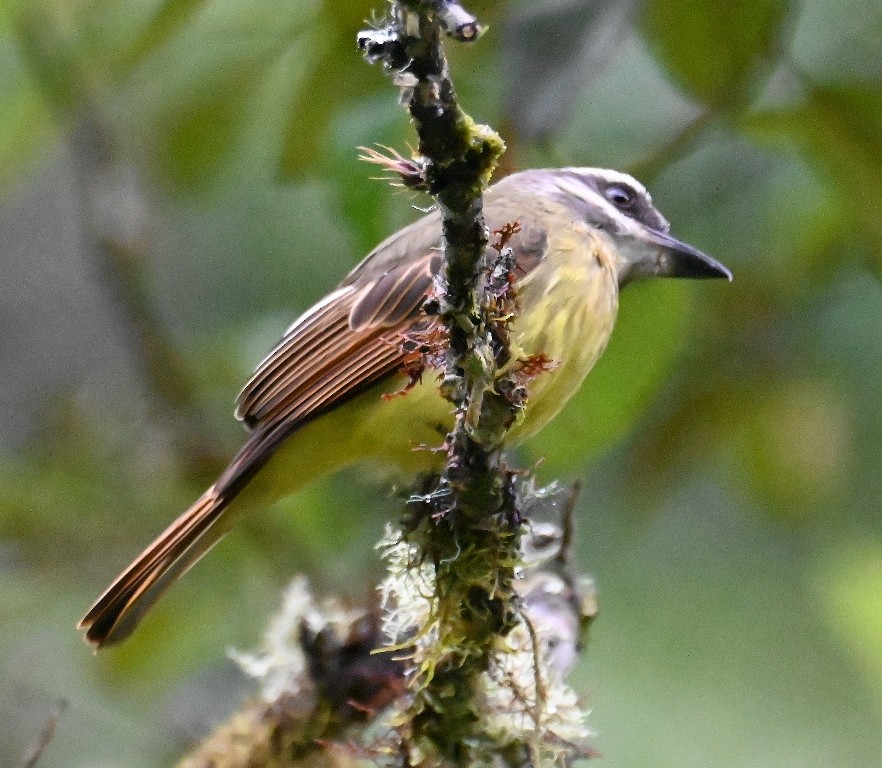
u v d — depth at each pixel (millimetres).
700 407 9578
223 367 10516
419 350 5922
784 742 9883
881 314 9656
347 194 7852
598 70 8297
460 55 8133
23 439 11539
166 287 11094
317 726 6648
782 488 9609
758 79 8375
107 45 8859
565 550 6977
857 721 10016
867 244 8648
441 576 5910
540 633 6621
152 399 10641
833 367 9656
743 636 10359
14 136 9156
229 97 8734
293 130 8133
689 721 9938
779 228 9773
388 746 6152
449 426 7207
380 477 7695
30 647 10672
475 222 4902
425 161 4789
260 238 10406
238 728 6809
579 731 6246
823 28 8906
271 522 9961
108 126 10273
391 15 4672
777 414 9555
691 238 9797
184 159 8898
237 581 10062
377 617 6699
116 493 10516
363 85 7980
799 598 10336
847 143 8234
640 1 8078
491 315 5301
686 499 10898
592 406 8391
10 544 10398
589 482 10688
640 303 8422
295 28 8586
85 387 11547
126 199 10648
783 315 9680
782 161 9805
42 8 8773
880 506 10031
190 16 8109
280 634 6988
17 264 13078
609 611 10414
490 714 6090
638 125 9188
